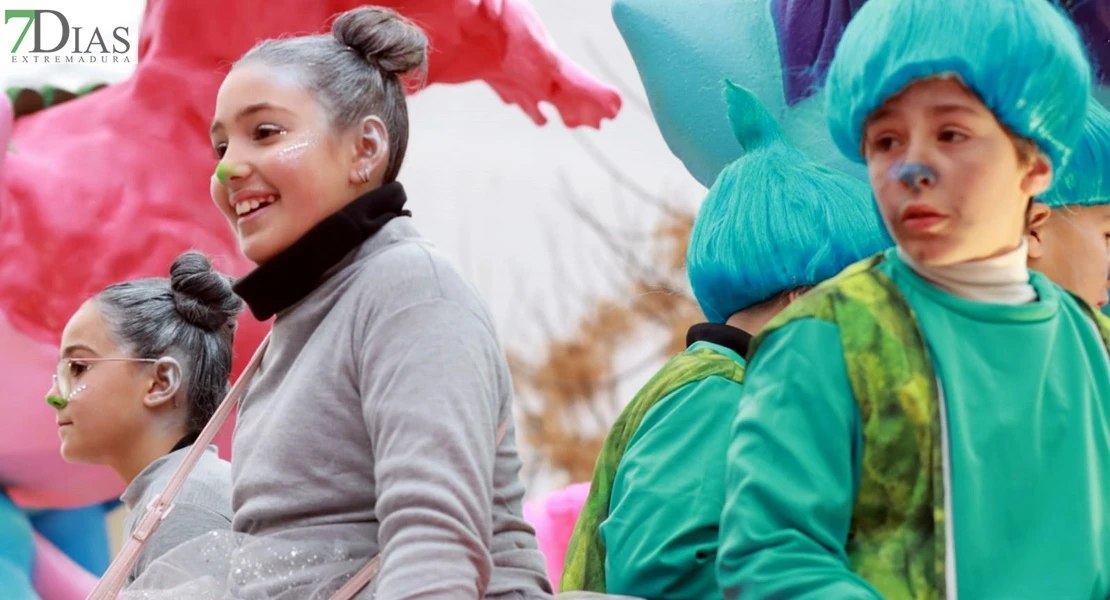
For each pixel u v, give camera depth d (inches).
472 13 160.1
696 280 97.3
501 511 85.1
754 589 65.9
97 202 154.8
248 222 86.6
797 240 92.1
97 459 123.8
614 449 94.8
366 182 88.4
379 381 79.7
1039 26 68.3
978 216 68.6
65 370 123.3
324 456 81.8
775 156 95.8
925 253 68.9
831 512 67.1
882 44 69.5
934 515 66.8
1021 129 68.7
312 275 85.4
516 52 162.7
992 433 67.6
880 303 70.1
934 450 67.4
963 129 68.4
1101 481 69.6
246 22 154.9
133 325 122.9
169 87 157.5
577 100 165.6
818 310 70.6
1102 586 68.2
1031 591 66.1
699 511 84.6
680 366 92.7
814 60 116.6
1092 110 94.2
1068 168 91.8
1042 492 67.7
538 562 86.7
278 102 86.8
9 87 172.1
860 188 94.7
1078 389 69.9
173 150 157.6
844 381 68.8
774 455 68.1
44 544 162.4
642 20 123.3
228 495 112.3
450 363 79.0
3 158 150.6
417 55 92.0
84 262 153.6
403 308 81.0
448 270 83.2
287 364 86.0
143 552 107.3
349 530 81.2
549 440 258.7
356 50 90.6
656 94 123.8
